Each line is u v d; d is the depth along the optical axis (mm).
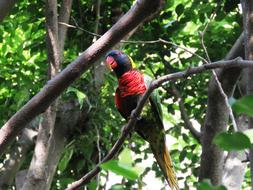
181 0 13875
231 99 2346
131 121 5848
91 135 11172
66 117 10961
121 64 9164
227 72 8898
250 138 2346
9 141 6059
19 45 13562
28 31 13945
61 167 10898
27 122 6004
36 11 12328
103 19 12258
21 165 11531
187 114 12148
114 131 11680
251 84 5875
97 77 11219
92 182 6719
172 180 8539
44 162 8328
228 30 12578
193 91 12922
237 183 9844
